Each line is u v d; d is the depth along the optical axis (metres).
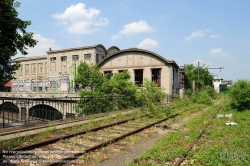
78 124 10.00
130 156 6.20
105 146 7.02
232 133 9.00
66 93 27.45
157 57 31.12
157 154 6.19
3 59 8.12
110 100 17.98
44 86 47.50
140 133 9.29
